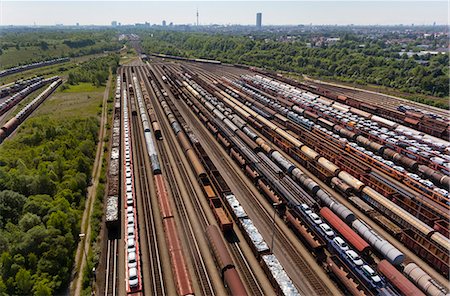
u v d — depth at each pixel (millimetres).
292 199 63031
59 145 86938
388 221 59969
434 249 51312
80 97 158625
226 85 184750
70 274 49094
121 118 120188
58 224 52562
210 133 110000
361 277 45562
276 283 45188
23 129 108000
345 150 93688
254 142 93625
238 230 59250
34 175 68062
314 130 107875
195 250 54656
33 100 145000
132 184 71125
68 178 70562
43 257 47125
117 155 85062
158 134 104375
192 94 163250
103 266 50875
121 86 178625
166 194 66500
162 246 55375
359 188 69000
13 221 57469
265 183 72250
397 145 93125
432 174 76312
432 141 95188
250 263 51750
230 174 80938
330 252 52719
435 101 150875
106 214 59875
